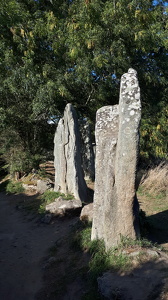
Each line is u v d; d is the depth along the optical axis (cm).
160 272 409
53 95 1316
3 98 1466
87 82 1373
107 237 502
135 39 1255
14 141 1580
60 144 1037
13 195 1258
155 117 1405
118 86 1457
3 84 1395
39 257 628
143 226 603
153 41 1342
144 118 1390
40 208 934
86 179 1262
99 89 1427
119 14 1320
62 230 750
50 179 1378
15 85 1350
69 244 634
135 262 443
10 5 1385
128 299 372
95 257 495
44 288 499
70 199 928
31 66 1352
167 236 595
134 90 496
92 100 1585
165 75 1525
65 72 1452
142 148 1384
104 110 595
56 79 1388
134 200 497
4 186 1499
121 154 488
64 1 1602
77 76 1397
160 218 737
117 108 585
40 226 823
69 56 1399
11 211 1034
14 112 1436
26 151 1531
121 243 485
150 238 569
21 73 1330
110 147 510
